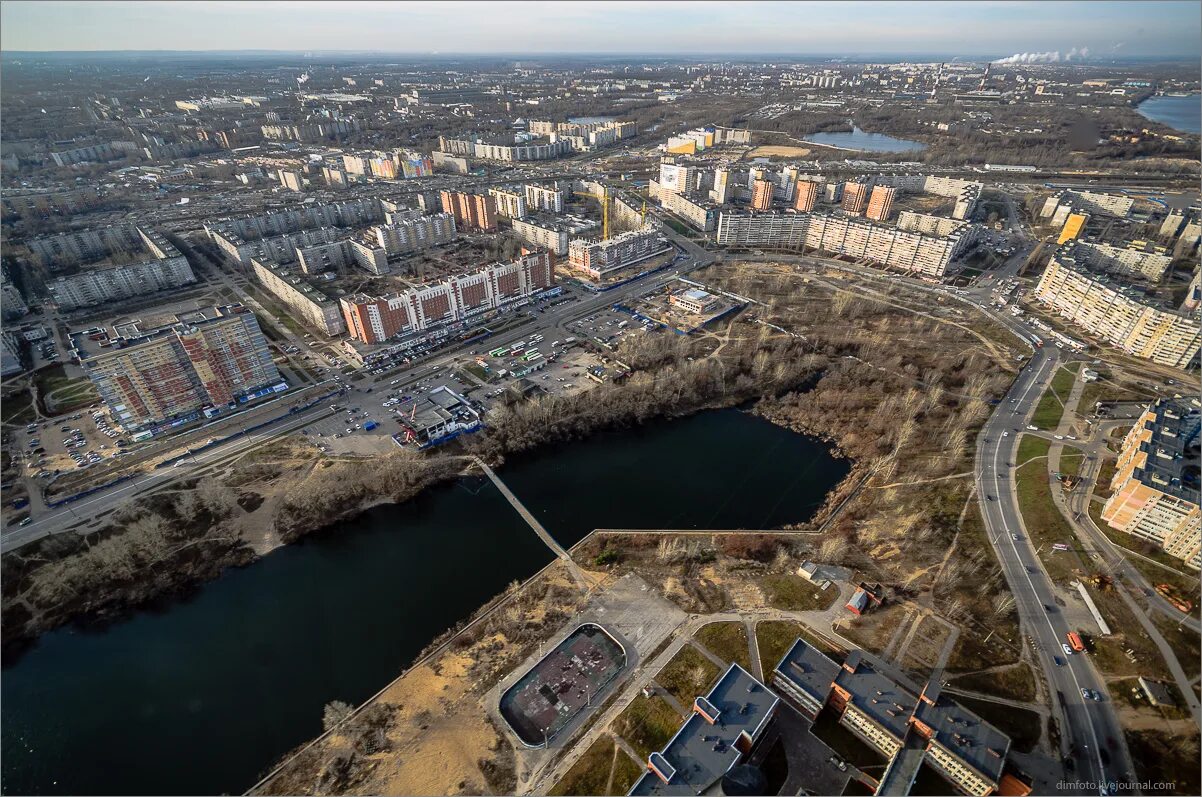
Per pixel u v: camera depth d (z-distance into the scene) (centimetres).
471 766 16738
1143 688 17825
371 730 17638
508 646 19988
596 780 16362
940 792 15512
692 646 19812
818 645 19600
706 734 16162
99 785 16575
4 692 19025
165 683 19200
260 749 17375
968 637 19600
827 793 15788
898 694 16938
